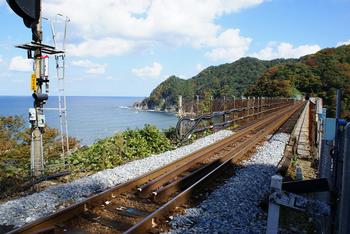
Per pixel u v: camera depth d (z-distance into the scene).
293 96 85.69
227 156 12.62
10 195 8.11
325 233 4.66
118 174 9.79
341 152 4.21
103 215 6.63
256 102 30.61
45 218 5.78
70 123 80.06
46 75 9.93
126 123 73.62
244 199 7.88
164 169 10.27
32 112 9.87
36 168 9.78
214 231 6.02
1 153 17.23
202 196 8.10
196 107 18.58
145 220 5.93
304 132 21.16
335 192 4.27
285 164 11.13
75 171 10.52
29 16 9.13
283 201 4.36
